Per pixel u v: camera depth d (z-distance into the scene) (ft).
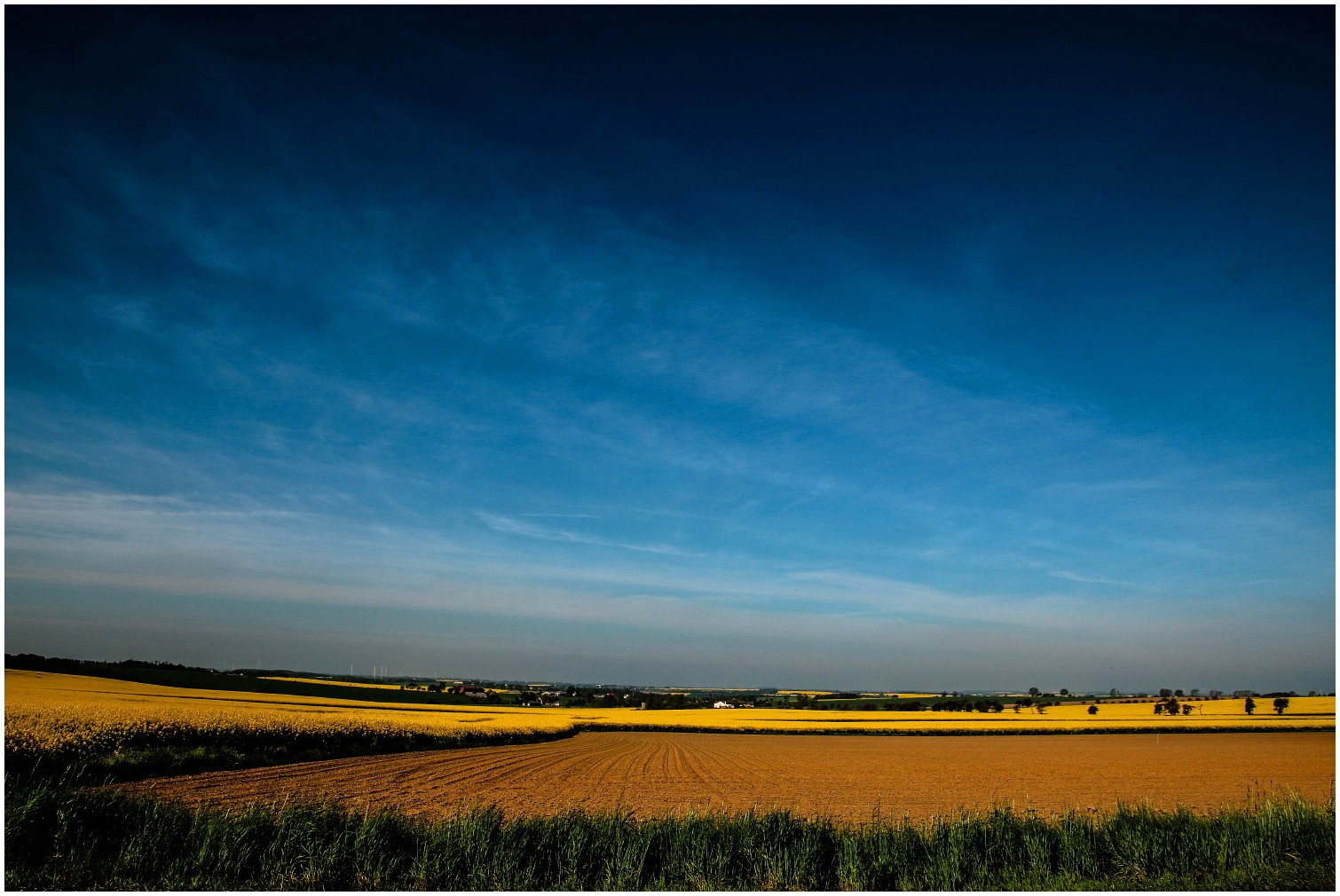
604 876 34.04
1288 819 38.19
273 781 77.97
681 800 79.97
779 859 35.55
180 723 97.40
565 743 185.47
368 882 31.78
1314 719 313.32
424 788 81.15
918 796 89.30
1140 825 39.09
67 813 33.94
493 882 32.71
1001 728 249.75
